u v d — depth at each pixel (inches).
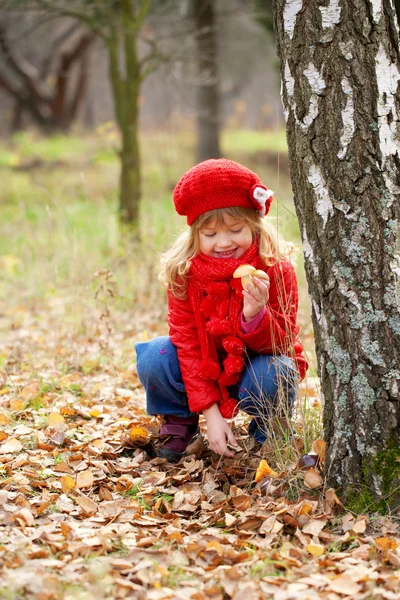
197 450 121.0
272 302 114.0
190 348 114.7
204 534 94.6
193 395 113.0
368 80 94.9
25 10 288.8
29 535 94.5
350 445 97.6
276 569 87.1
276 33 100.0
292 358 112.9
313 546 89.8
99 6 290.0
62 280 249.0
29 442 127.0
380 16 95.0
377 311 95.3
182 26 460.8
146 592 82.0
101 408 144.2
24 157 633.0
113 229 289.0
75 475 114.7
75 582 83.4
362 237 95.6
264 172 559.5
